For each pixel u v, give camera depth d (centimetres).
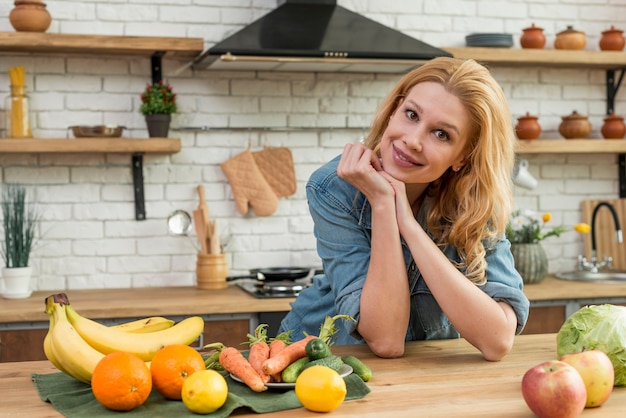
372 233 178
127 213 384
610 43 418
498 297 182
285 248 401
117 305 326
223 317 334
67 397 141
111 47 351
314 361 147
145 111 363
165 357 141
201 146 391
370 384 151
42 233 375
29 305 328
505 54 398
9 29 368
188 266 390
